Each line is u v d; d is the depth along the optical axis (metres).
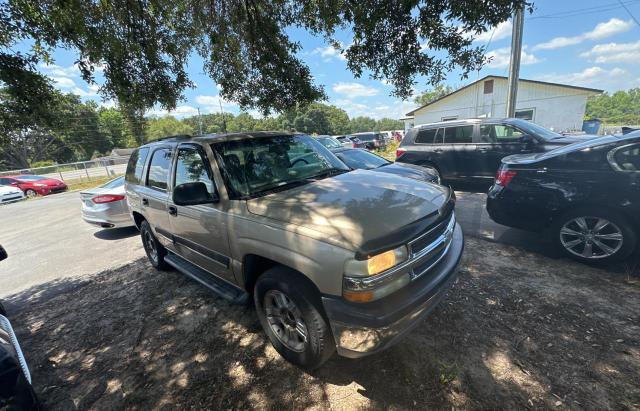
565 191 3.49
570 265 3.48
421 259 2.06
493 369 2.16
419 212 2.17
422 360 2.28
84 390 2.37
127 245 6.02
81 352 2.82
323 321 2.04
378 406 1.96
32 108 3.70
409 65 4.20
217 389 2.23
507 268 3.52
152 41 4.54
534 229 3.84
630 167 3.14
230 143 3.02
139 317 3.28
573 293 2.94
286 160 3.17
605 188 3.25
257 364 2.44
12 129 3.78
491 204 4.16
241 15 5.11
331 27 4.89
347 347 1.90
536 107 20.75
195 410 2.07
